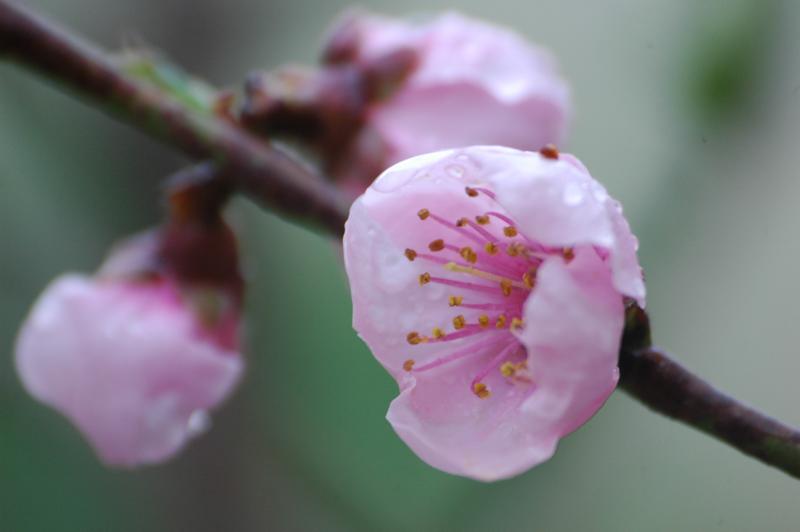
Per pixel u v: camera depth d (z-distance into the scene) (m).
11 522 0.30
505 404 0.23
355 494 0.29
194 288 0.27
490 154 0.22
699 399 0.23
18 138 0.30
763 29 0.28
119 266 0.28
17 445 0.30
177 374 0.27
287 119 0.27
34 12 0.26
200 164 0.27
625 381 0.23
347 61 0.27
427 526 0.29
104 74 0.26
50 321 0.27
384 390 0.30
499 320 0.23
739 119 0.28
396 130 0.27
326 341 0.30
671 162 0.29
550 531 0.30
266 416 0.30
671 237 0.29
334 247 0.27
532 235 0.22
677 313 0.30
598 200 0.22
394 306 0.23
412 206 0.23
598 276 0.22
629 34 0.30
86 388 0.27
